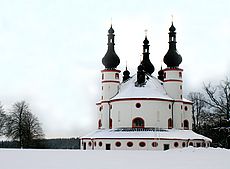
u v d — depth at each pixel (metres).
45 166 30.81
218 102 86.00
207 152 49.50
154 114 81.50
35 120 111.00
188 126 89.44
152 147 76.00
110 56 87.81
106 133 79.75
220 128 83.06
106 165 31.78
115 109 82.75
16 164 32.03
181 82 87.69
